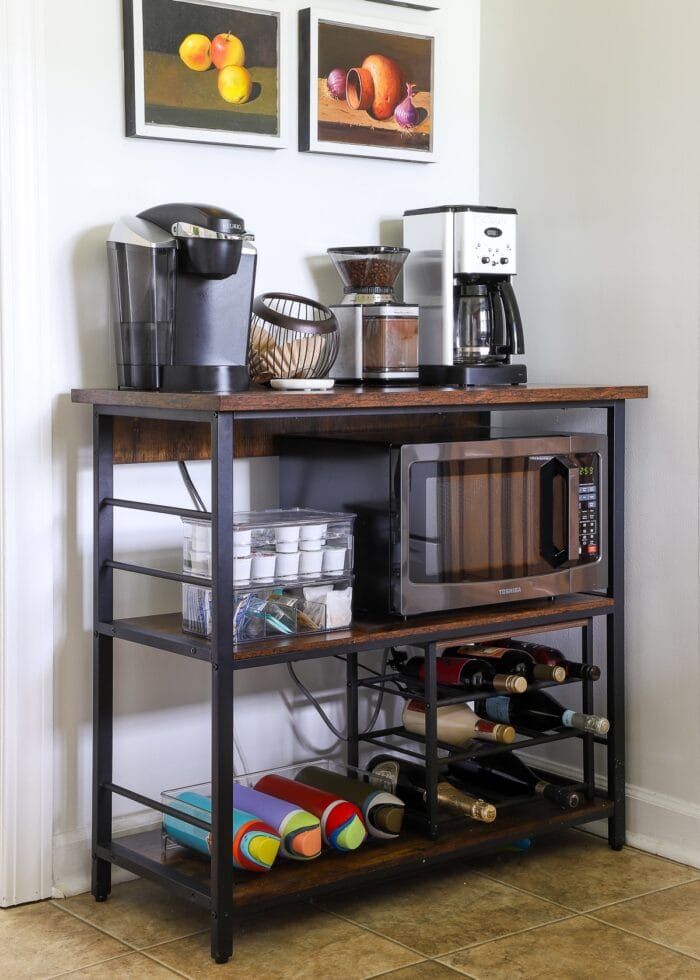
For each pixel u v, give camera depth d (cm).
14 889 224
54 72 221
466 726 235
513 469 230
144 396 203
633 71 246
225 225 206
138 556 237
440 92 274
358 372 246
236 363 219
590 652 246
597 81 253
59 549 227
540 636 280
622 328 252
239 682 253
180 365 213
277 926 215
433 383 251
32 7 216
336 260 249
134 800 219
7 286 217
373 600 223
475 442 223
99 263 228
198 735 249
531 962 200
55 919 219
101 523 222
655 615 248
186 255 209
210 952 204
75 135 224
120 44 228
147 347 214
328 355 233
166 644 206
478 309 254
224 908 198
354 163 262
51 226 222
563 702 272
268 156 248
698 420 238
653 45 241
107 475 222
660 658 248
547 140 265
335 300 261
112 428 223
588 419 261
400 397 208
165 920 218
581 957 202
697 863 241
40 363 221
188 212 209
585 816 244
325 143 252
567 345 264
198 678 248
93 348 228
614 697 248
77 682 231
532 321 272
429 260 252
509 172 275
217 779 195
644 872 239
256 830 208
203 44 235
